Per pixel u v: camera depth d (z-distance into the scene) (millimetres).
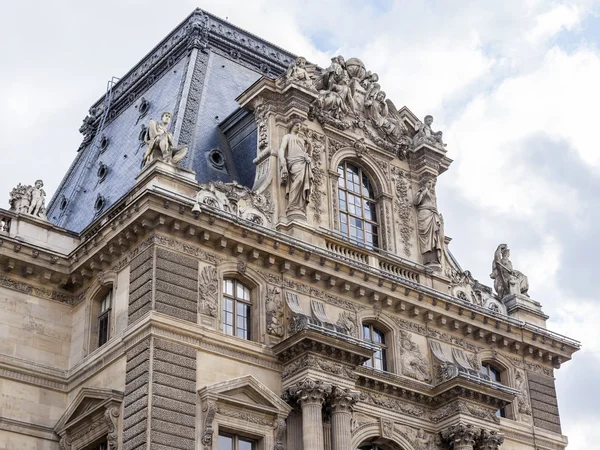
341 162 62406
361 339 57094
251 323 53875
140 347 49906
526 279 67375
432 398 58062
